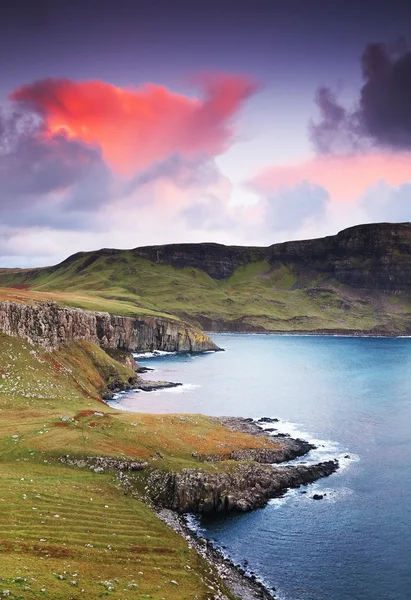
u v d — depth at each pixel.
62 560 38.88
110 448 68.31
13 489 52.56
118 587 36.03
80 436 70.50
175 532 51.31
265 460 76.19
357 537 54.03
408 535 54.56
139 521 51.31
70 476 60.19
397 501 63.56
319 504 62.53
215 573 44.59
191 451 72.44
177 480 60.44
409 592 44.16
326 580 45.75
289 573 46.75
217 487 60.88
